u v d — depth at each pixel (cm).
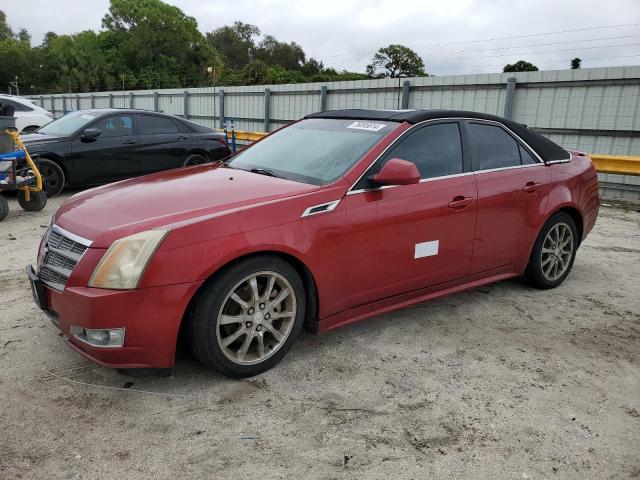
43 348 348
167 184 359
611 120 1024
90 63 7569
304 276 330
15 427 266
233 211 297
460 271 403
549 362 349
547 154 464
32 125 1505
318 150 385
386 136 369
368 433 269
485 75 1184
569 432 275
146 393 299
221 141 1071
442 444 262
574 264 573
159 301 275
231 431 267
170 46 7838
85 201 340
